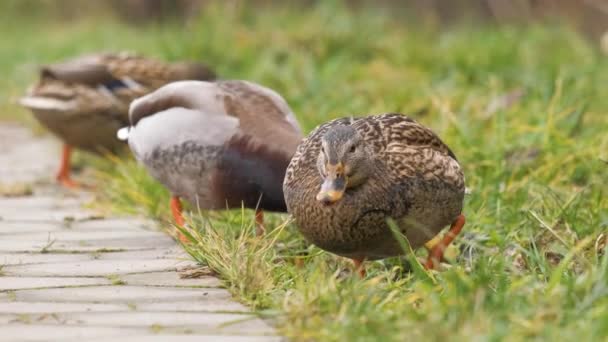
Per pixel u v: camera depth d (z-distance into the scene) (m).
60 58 25.19
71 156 16.11
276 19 23.45
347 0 27.88
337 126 8.38
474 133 13.39
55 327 7.59
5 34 32.75
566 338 6.57
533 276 8.15
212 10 23.62
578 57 20.73
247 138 10.10
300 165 8.75
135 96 14.11
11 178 14.73
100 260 9.84
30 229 11.34
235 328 7.55
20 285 8.84
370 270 9.34
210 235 9.46
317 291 7.74
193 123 10.37
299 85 17.95
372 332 6.96
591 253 9.28
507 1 26.75
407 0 28.08
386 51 21.45
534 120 13.84
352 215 8.28
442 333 6.65
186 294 8.53
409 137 8.86
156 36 26.34
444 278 8.05
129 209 12.15
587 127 14.00
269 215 10.85
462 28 25.44
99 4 34.91
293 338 7.21
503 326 6.74
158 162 10.70
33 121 19.58
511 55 20.22
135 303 8.27
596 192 10.78
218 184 10.21
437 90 16.97
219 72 19.91
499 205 10.57
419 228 8.62
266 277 8.47
